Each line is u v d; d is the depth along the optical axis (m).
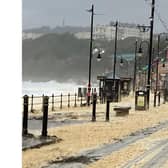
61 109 44.00
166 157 14.99
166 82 102.25
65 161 14.15
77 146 17.89
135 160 14.37
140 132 23.86
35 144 17.39
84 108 45.38
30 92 134.38
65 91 157.25
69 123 29.14
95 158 14.90
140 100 43.41
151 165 13.38
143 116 35.50
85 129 24.81
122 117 34.50
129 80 72.62
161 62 109.06
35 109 43.00
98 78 58.34
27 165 13.00
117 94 58.38
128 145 18.48
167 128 26.47
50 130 23.97
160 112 40.88
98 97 62.94
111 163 13.83
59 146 17.89
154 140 20.27
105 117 34.28
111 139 20.50
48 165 13.40
